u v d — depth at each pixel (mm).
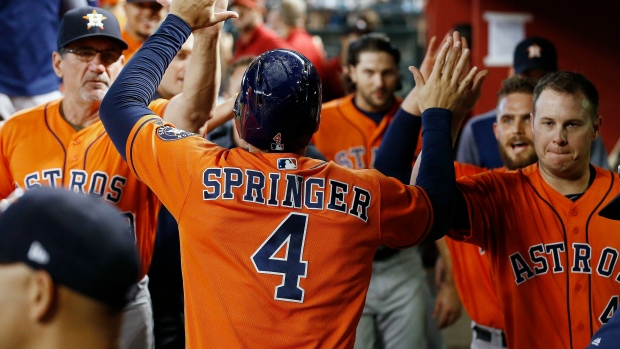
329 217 8406
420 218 8789
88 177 12039
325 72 29266
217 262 8359
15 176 12305
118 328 5219
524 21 28219
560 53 28516
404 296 16672
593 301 10164
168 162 8688
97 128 12383
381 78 17531
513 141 13727
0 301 4938
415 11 50344
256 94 8508
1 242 4988
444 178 9242
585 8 28156
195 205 8477
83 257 4988
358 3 52125
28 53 17984
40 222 5008
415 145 10648
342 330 8344
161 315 14344
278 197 8414
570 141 10211
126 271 5141
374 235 8547
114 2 24969
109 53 12516
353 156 17750
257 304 8211
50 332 4980
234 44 37469
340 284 8359
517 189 10711
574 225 10336
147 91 9391
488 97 28328
